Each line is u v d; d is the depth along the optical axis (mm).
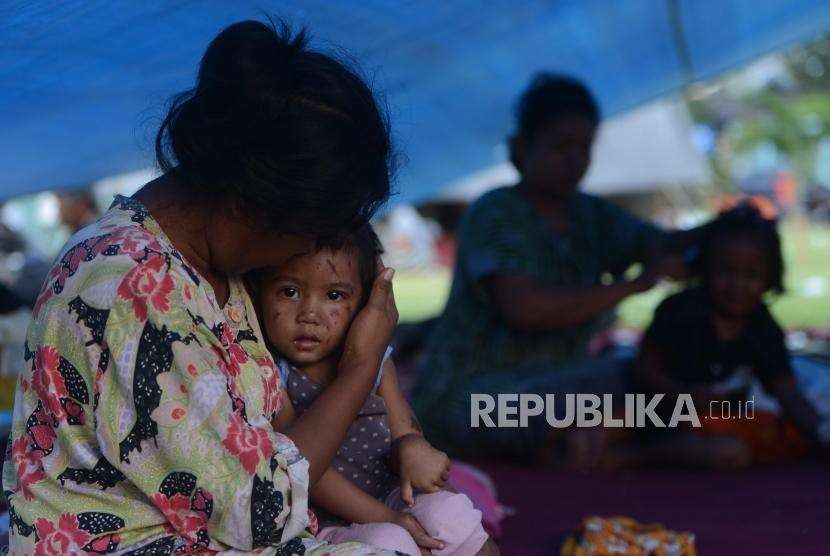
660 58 5895
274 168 1736
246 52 1800
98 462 1803
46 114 3512
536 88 4301
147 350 1743
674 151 14953
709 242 4098
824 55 27312
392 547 2059
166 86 3385
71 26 2670
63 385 1788
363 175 1820
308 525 1923
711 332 4086
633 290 4047
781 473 3996
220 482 1752
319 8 3324
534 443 4152
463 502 2271
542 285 4090
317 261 2191
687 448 4051
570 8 4598
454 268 4422
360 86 1861
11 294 3936
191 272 1864
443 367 4273
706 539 3082
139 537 1818
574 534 2904
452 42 4422
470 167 7137
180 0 2734
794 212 21812
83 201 6344
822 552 2916
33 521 1823
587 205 4441
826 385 4504
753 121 27438
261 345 2072
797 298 12125
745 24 5602
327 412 2041
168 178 1949
